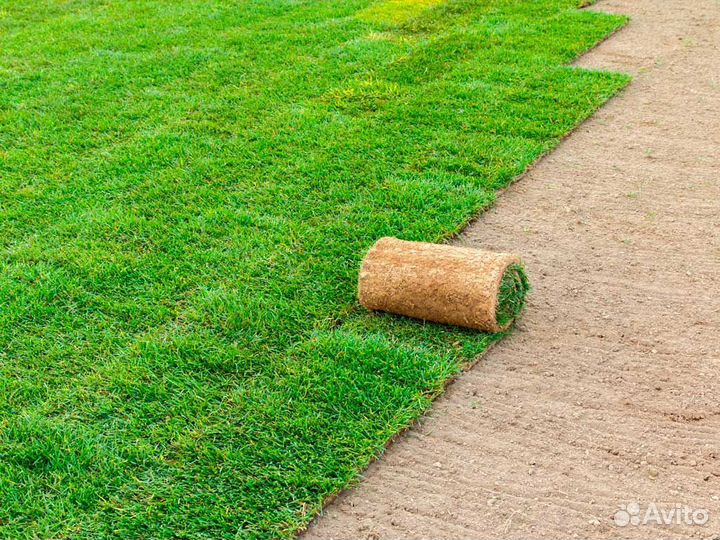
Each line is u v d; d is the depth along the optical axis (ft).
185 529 9.53
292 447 10.11
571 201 13.42
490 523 9.52
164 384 10.73
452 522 9.55
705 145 14.58
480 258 11.09
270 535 9.48
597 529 9.43
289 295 11.82
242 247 12.55
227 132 15.28
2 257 12.53
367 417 10.36
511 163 14.16
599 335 11.21
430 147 14.61
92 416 10.47
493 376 10.80
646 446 10.03
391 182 13.79
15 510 9.68
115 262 12.37
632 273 12.05
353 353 10.99
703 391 10.52
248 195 13.62
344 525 9.58
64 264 12.37
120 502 9.73
